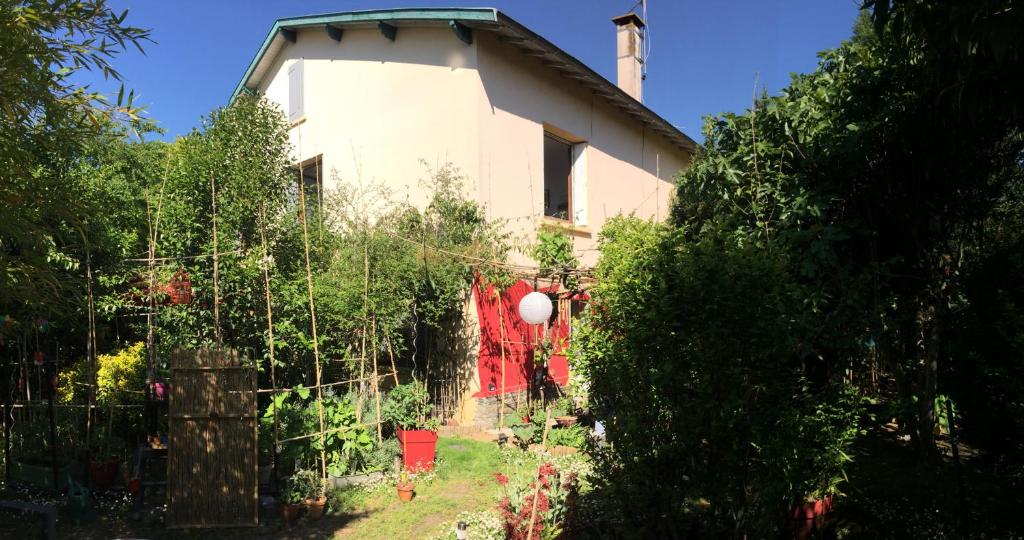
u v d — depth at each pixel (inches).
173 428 226.1
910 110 179.5
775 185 213.2
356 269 315.9
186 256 277.7
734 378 144.2
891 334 218.8
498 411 368.5
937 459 216.8
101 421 297.7
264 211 303.4
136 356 303.6
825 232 190.7
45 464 263.1
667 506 155.2
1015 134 173.9
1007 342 156.3
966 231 195.9
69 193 142.9
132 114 141.9
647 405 154.5
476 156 370.3
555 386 413.4
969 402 174.6
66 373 300.0
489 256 356.5
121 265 282.5
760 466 153.2
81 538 214.2
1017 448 168.9
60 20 122.9
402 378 381.7
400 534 218.8
